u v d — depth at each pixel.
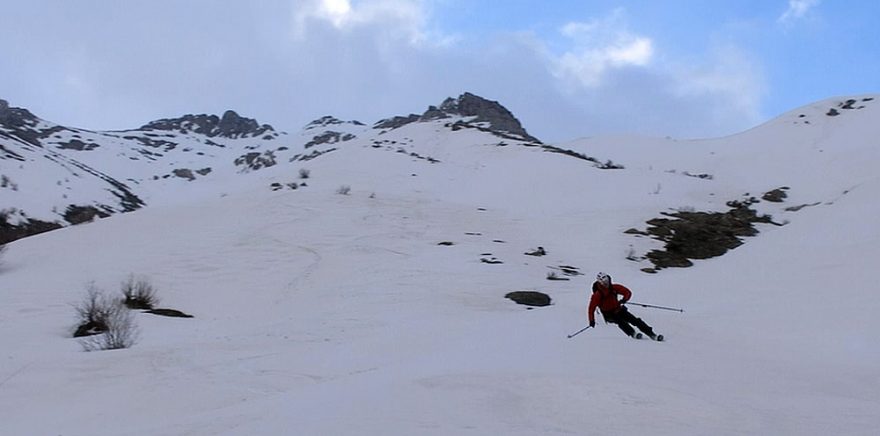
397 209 41.53
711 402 7.40
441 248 32.91
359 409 7.20
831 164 58.19
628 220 39.19
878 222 23.91
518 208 46.16
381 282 25.08
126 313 19.77
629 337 13.05
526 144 74.38
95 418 9.41
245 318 20.77
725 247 36.19
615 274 29.89
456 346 12.91
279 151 133.88
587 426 6.40
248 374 11.55
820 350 12.16
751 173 62.22
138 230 37.38
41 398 10.74
